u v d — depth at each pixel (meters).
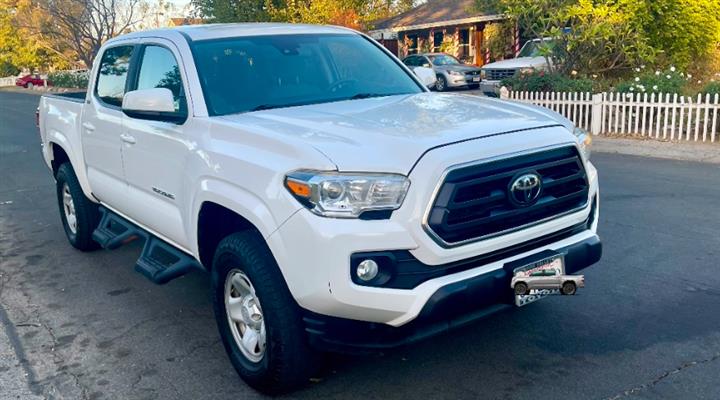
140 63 5.20
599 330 4.50
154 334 4.87
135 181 5.07
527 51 19.36
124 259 6.66
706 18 16.17
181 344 4.68
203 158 4.03
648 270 5.54
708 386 3.74
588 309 4.83
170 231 4.68
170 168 4.48
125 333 4.91
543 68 16.16
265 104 4.48
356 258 3.22
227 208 3.82
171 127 4.44
